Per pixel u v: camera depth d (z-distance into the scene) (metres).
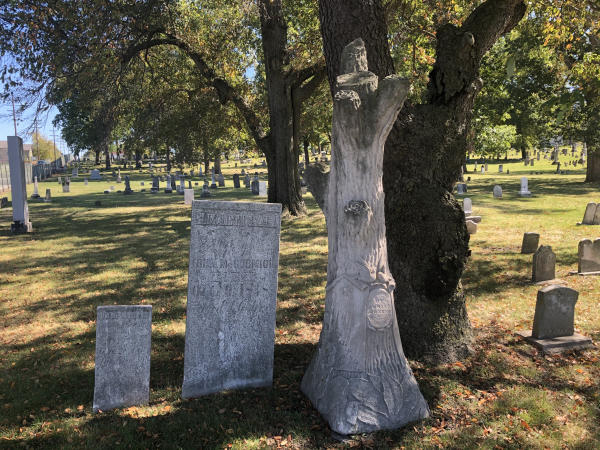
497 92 30.16
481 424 4.74
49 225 19.42
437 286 6.05
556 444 4.42
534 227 16.69
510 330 7.43
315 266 11.71
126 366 5.12
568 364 6.20
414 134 6.00
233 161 88.44
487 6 6.14
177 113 20.16
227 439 4.50
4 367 6.17
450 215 5.99
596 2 9.67
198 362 5.36
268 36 17.20
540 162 64.81
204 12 18.28
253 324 5.53
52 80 13.55
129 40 14.58
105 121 15.69
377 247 4.61
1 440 4.48
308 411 4.94
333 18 6.11
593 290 9.36
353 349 4.66
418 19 13.23
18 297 9.42
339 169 4.52
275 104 18.36
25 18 12.93
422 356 6.14
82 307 8.73
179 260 12.63
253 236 5.43
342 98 4.15
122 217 21.67
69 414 5.01
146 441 4.46
